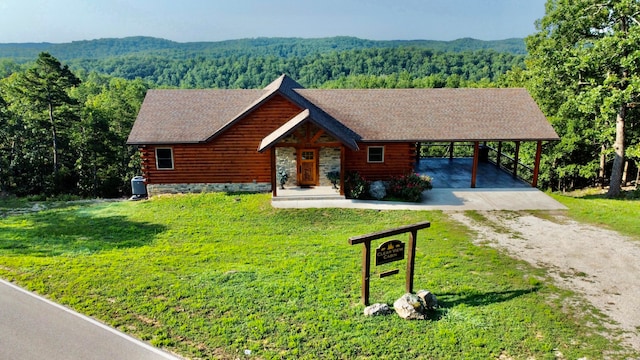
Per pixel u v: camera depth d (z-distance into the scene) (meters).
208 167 21.27
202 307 9.73
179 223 16.88
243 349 8.20
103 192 39.69
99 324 9.02
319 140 19.64
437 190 20.91
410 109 22.23
